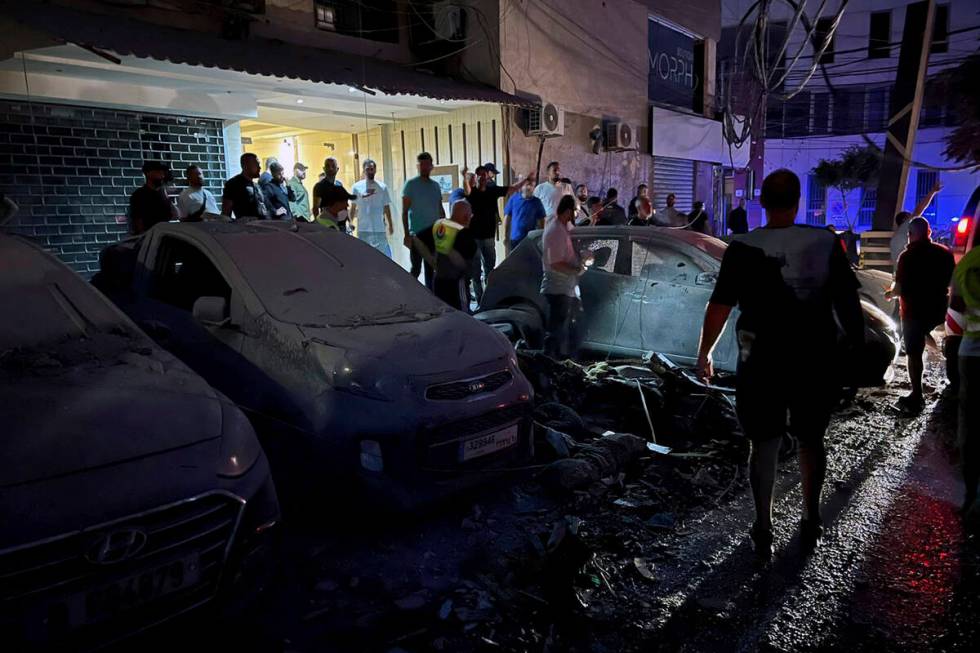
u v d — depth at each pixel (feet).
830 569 11.75
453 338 14.07
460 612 10.22
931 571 11.66
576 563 10.82
